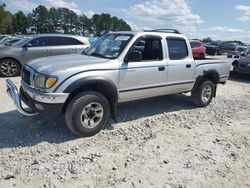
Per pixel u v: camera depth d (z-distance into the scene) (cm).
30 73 451
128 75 499
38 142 432
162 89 575
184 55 616
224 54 3259
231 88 1004
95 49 557
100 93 468
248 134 522
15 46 998
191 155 420
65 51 1045
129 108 640
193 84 648
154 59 559
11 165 362
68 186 326
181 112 635
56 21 8600
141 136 481
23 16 8081
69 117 436
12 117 532
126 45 505
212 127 550
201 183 348
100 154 405
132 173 360
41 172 350
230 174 373
